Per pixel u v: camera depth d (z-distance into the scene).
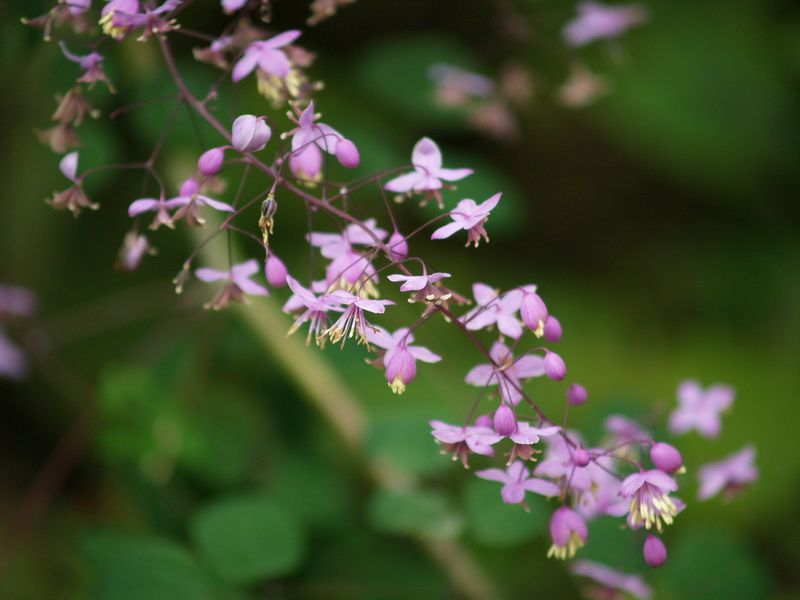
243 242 0.90
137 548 0.63
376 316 0.87
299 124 0.53
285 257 0.90
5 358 0.78
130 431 0.70
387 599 0.68
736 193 1.10
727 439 0.97
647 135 1.05
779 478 0.95
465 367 0.87
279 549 0.64
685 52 1.05
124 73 0.69
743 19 1.07
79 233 0.94
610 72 1.04
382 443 0.67
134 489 0.73
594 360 1.02
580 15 0.81
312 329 0.53
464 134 1.10
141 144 0.74
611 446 0.61
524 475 0.54
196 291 0.78
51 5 0.66
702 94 1.05
